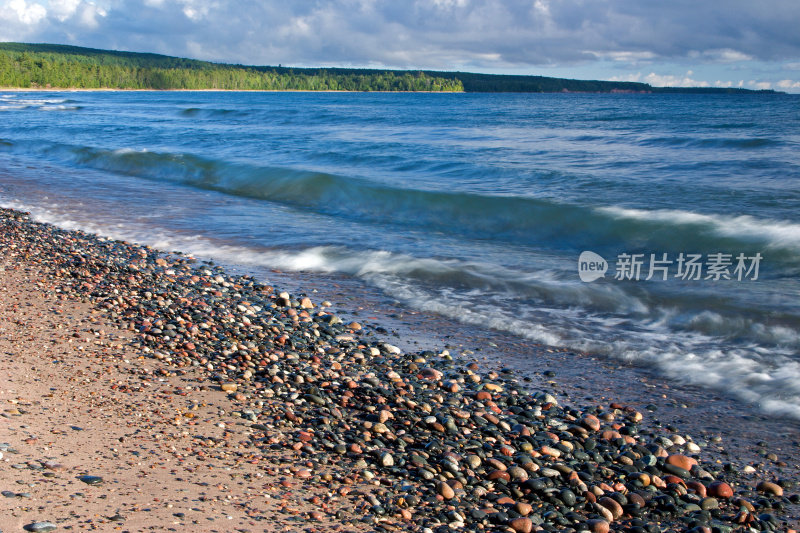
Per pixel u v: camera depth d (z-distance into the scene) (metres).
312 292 10.22
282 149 30.62
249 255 12.55
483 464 4.99
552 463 5.11
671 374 7.19
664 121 50.44
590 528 4.22
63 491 3.88
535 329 8.62
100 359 6.59
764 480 5.05
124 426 5.06
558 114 66.00
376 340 8.16
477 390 6.62
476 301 9.84
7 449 4.34
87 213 16.42
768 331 8.27
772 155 24.91
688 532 4.28
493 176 21.48
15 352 6.55
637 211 14.84
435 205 17.12
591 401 6.50
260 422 5.46
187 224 15.41
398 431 5.48
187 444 4.86
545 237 14.50
